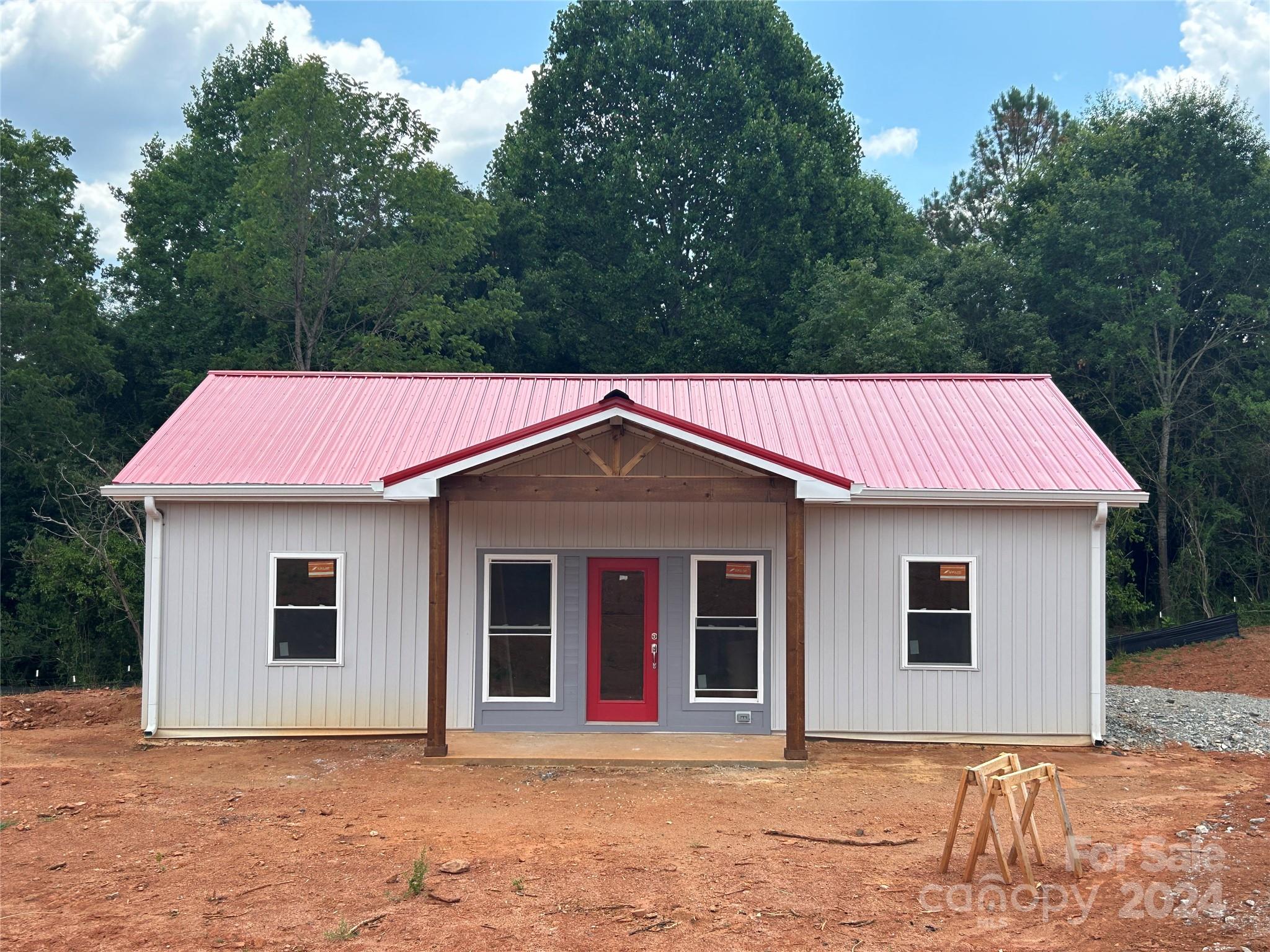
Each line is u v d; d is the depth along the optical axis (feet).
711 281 107.76
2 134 95.30
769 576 41.52
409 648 41.55
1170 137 93.86
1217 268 92.12
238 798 32.48
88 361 98.78
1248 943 20.34
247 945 20.59
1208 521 94.89
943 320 95.71
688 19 112.37
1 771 36.63
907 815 30.37
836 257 109.50
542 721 41.39
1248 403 89.61
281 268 94.73
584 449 37.50
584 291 107.96
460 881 24.07
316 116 92.73
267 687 41.47
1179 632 78.02
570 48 113.91
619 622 41.73
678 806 31.45
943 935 20.99
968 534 41.39
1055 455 43.01
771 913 22.15
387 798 32.45
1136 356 94.27
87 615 85.87
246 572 41.68
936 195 153.99
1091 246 92.94
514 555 41.68
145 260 114.52
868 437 45.09
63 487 94.12
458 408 48.26
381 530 41.75
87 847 27.02
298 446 44.14
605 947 20.43
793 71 114.01
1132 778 35.68
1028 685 41.01
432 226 98.43
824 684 41.27
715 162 106.52
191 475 41.52
